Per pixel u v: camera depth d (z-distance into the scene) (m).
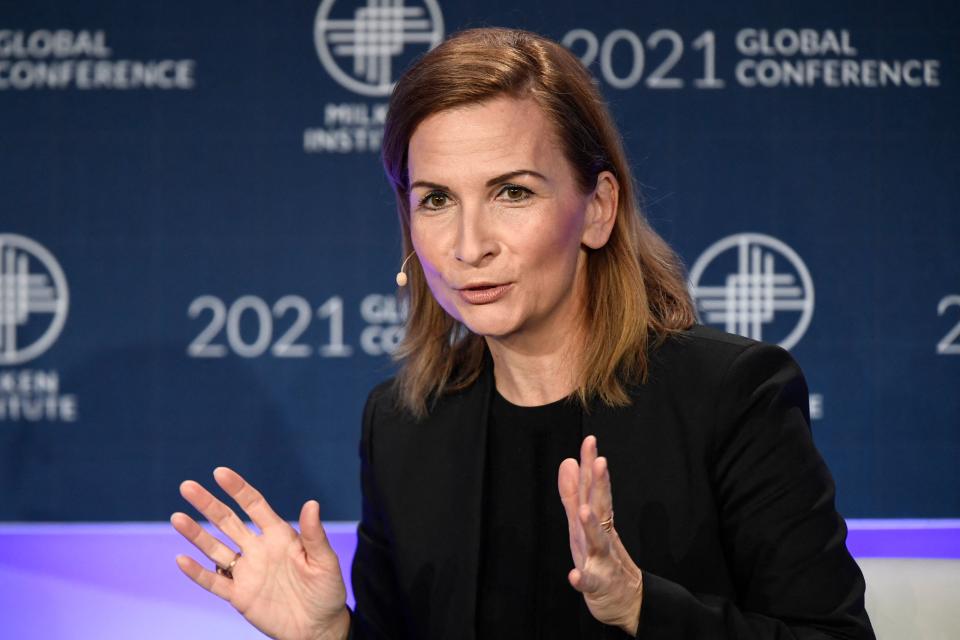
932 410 10.26
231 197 10.42
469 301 4.74
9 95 10.33
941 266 10.25
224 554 4.85
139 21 10.37
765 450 4.85
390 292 10.47
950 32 10.23
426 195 4.75
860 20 10.26
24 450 10.37
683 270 5.68
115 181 10.38
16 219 10.34
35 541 10.22
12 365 10.36
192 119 10.40
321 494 10.48
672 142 10.34
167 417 10.41
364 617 5.57
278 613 4.82
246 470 10.46
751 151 10.32
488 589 5.25
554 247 4.72
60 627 10.14
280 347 10.46
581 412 5.23
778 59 10.30
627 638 4.79
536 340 5.12
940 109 10.25
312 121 10.43
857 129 10.28
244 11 10.39
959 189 10.23
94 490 10.38
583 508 3.99
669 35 10.32
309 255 10.47
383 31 10.41
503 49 4.74
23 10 10.32
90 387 10.38
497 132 4.56
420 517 5.39
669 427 5.00
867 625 4.72
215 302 10.43
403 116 4.74
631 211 5.23
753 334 10.34
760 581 4.79
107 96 10.37
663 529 4.88
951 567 5.65
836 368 10.31
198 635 10.16
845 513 10.29
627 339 5.12
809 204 10.32
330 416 10.48
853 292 10.30
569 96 4.76
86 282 10.38
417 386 5.62
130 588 10.20
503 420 5.39
